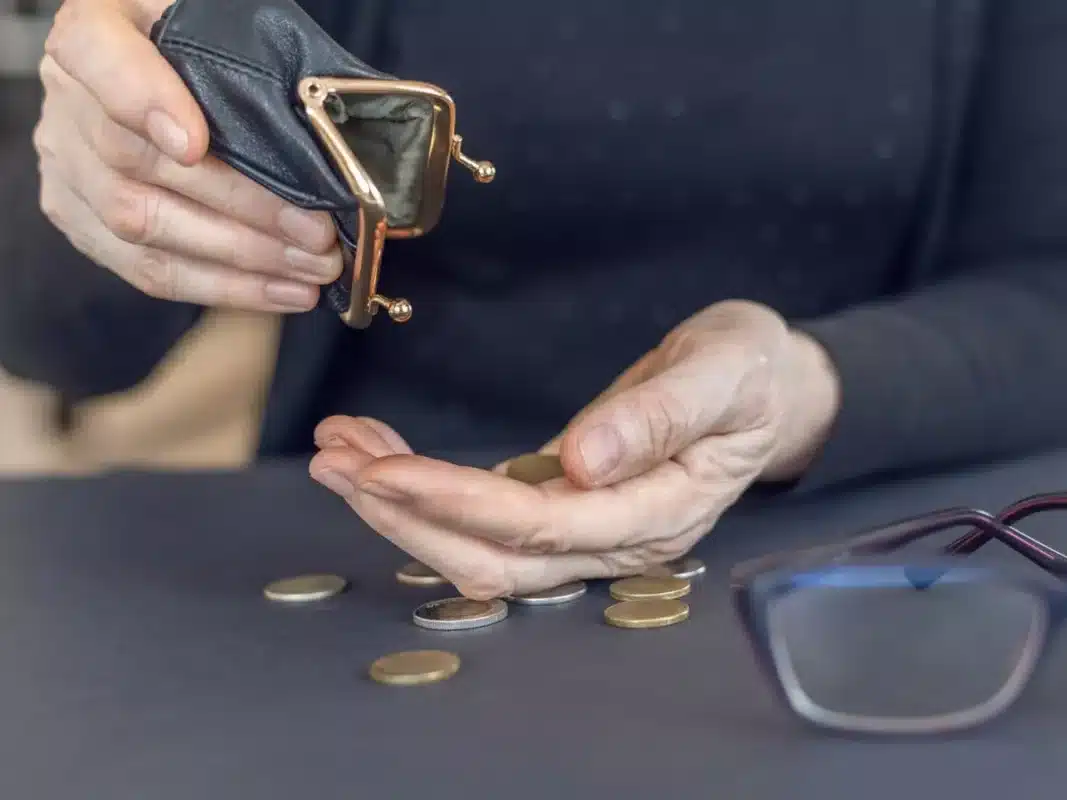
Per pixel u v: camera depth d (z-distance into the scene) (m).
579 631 0.54
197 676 0.52
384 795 0.44
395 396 0.96
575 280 0.96
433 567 0.56
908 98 0.95
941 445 0.72
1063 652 0.50
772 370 0.62
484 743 0.46
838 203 0.97
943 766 0.44
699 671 0.50
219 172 0.57
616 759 0.45
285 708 0.49
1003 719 0.46
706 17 0.93
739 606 0.47
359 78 0.54
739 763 0.45
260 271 0.61
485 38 0.91
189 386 1.17
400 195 0.56
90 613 0.58
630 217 0.95
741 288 0.98
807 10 0.94
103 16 0.55
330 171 0.54
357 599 0.58
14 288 0.91
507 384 0.97
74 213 0.66
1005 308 0.80
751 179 0.95
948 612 0.49
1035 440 0.78
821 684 0.47
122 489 0.76
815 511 0.67
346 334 0.94
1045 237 0.88
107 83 0.54
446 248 0.93
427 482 0.54
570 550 0.57
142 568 0.63
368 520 0.56
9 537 0.68
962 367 0.74
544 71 0.91
